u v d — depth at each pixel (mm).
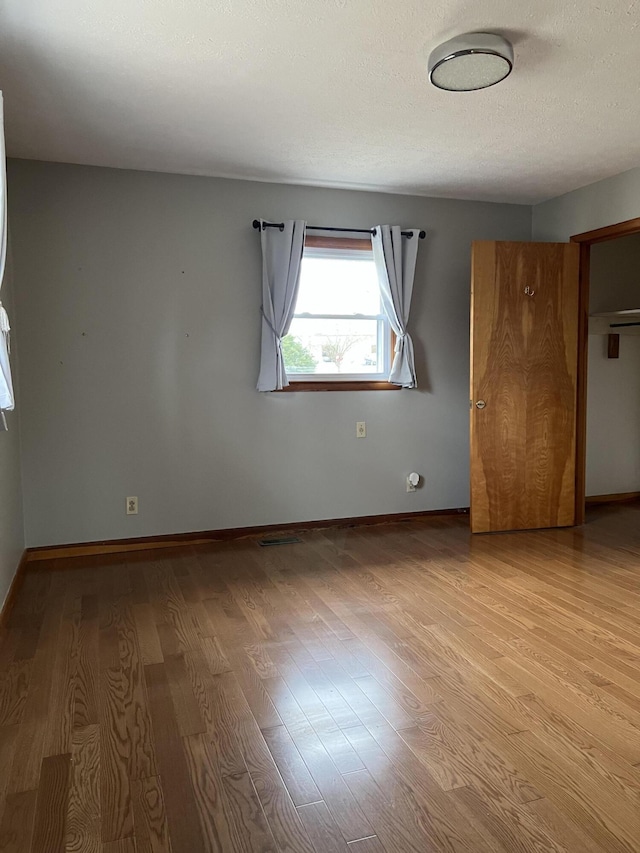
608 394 5473
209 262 4234
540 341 4539
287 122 3262
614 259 5398
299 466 4555
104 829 1588
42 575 3652
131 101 2988
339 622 2893
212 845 1531
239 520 4426
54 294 3920
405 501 4879
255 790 1732
